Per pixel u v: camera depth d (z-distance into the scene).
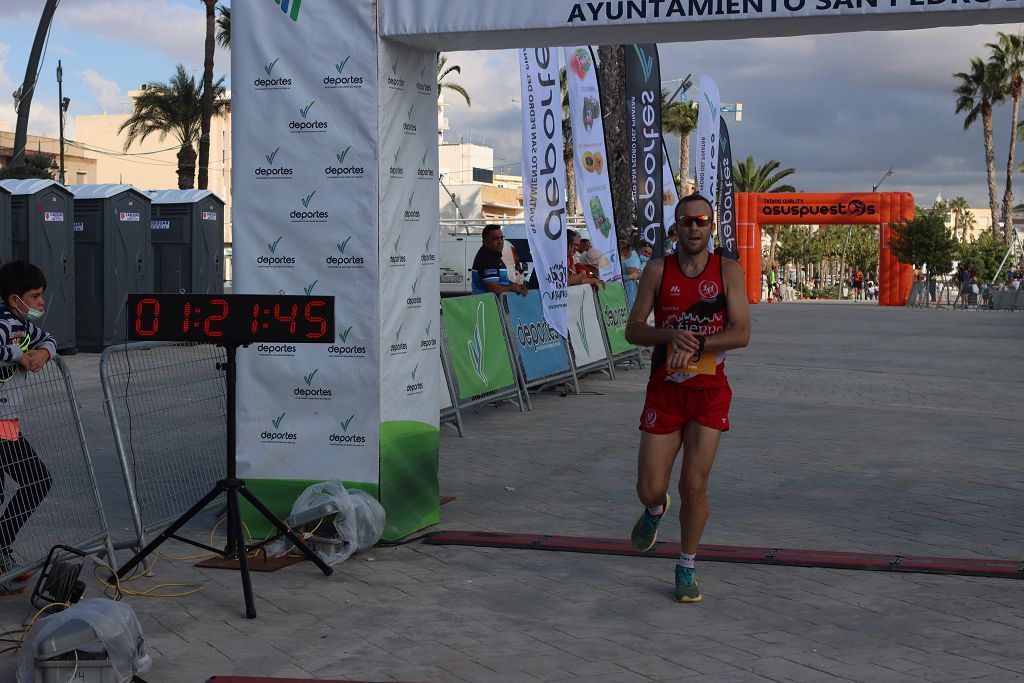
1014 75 58.75
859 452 8.68
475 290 11.20
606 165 13.75
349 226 5.93
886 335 23.33
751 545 5.90
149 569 5.45
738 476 7.73
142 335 5.09
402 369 6.12
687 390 4.79
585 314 13.32
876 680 3.99
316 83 5.94
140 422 5.91
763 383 13.82
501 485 7.50
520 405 11.12
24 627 4.57
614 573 5.43
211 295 5.00
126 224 17.28
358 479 5.98
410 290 6.20
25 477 5.02
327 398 6.01
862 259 81.19
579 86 13.25
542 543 5.91
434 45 6.06
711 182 18.64
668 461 4.87
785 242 81.94
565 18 5.48
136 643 4.05
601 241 13.69
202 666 4.16
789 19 5.21
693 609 4.85
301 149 5.99
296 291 6.05
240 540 5.03
